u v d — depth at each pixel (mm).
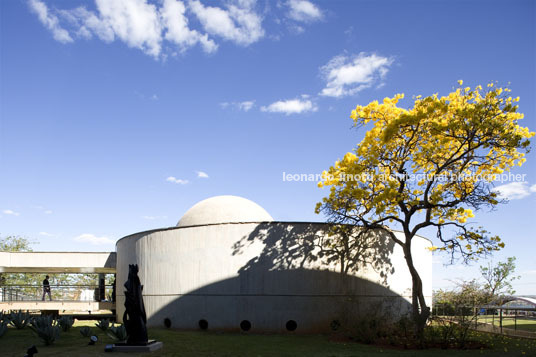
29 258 30188
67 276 50438
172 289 20141
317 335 17906
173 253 20453
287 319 18406
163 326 20188
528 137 17281
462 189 16656
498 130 15273
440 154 17469
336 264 19234
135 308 12938
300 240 19188
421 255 22641
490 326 20422
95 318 27641
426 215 16906
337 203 18031
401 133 17250
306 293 18703
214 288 19078
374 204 17094
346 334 16656
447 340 14648
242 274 18875
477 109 15406
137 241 22828
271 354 12586
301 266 18922
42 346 13086
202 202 25406
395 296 20359
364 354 12820
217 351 12922
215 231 19578
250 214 23828
